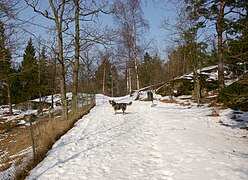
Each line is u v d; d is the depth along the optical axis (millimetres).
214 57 16203
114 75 64875
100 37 19719
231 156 7535
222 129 11648
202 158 7570
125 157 8398
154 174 6816
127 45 34688
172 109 19172
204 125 12586
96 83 60469
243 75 9102
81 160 8219
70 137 11211
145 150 9055
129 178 6629
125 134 11695
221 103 17906
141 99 30219
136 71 34469
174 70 32625
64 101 17453
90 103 25938
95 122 15094
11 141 15523
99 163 7906
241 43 7992
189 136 10320
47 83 32406
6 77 8172
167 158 7949
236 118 13586
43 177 6938
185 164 7262
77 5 19906
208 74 30562
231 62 8594
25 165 7961
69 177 6867
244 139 9836
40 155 8727
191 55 21000
